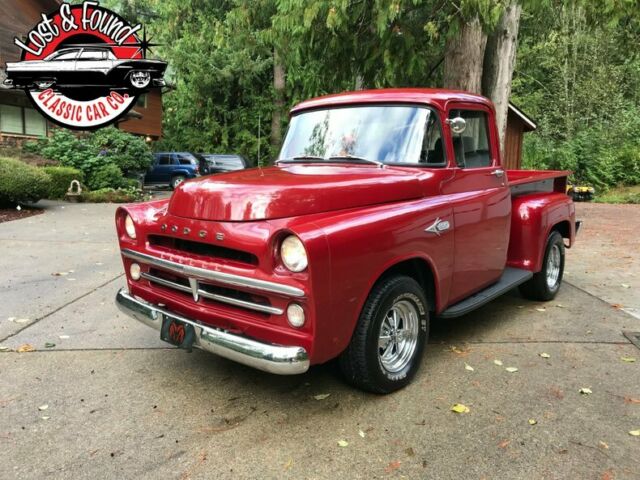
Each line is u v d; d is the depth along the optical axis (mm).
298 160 4215
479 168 4320
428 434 3047
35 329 4703
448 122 3998
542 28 14180
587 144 21828
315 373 3846
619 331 4773
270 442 2969
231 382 3699
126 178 18672
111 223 10984
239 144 30547
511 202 5125
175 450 2891
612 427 3133
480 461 2799
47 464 2758
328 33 8055
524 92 27750
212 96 30406
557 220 5539
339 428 3111
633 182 20875
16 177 11984
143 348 4297
